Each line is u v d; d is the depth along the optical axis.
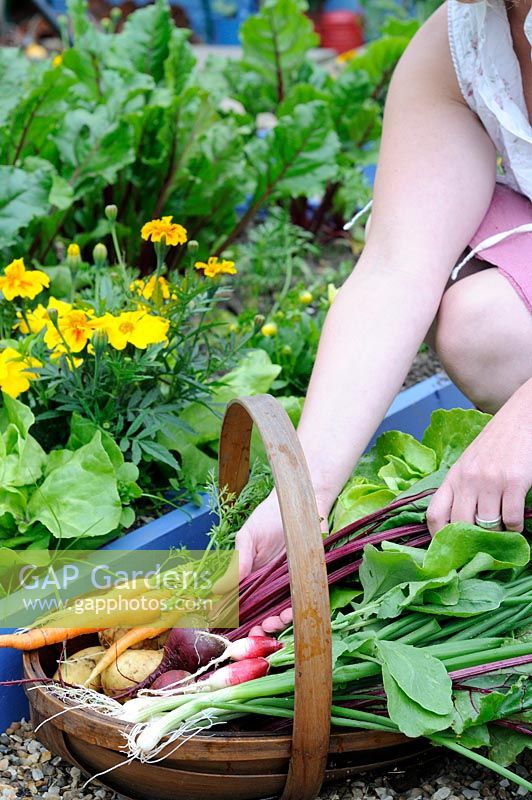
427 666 1.70
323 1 10.31
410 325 2.14
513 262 2.19
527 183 2.30
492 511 1.83
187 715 1.71
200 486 2.49
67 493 2.25
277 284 3.88
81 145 3.30
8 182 2.89
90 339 2.36
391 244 2.21
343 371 2.09
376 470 2.26
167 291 2.56
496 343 2.15
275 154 3.66
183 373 2.54
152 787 1.77
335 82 4.25
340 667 1.76
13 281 2.41
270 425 1.66
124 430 2.56
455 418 2.18
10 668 2.05
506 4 2.17
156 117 3.52
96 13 8.79
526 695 1.71
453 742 1.72
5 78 3.23
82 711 1.76
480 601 1.80
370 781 1.92
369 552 1.84
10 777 1.95
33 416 2.31
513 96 2.24
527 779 1.91
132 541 2.32
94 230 3.50
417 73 2.33
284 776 1.71
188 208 3.65
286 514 1.58
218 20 9.80
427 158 2.24
